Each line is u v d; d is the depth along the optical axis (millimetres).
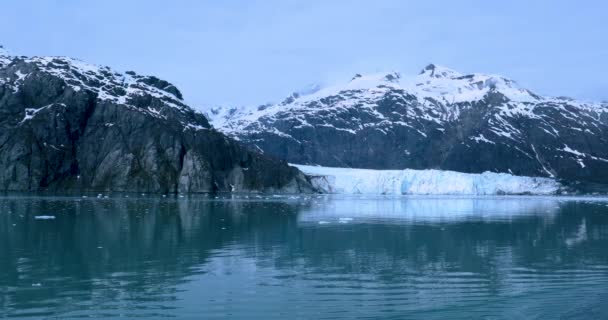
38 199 113312
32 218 67188
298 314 25125
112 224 61562
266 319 24344
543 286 30719
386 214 82750
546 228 63469
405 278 32875
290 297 28031
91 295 28141
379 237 52625
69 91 177250
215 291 29141
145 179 159500
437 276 33469
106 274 33375
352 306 26438
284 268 35812
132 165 162750
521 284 31312
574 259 40125
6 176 154750
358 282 31594
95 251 42125
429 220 72438
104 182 161375
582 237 54438
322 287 30250
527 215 84312
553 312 25531
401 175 187875
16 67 184750
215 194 156750
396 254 42062
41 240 47750
